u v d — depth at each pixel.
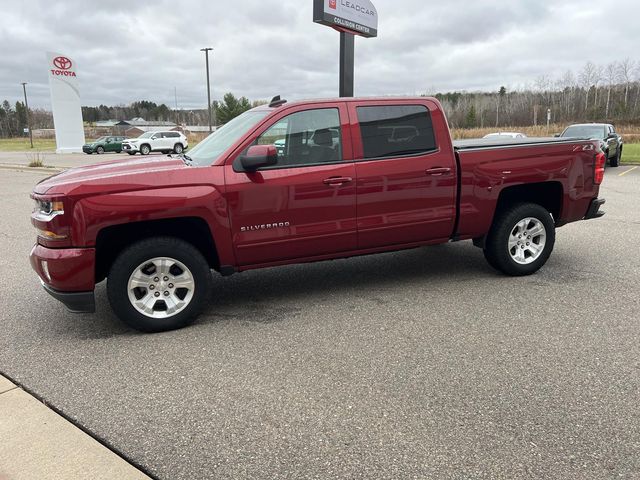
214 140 5.02
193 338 4.15
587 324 4.23
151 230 4.40
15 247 7.60
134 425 2.93
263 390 3.28
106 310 4.89
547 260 6.23
